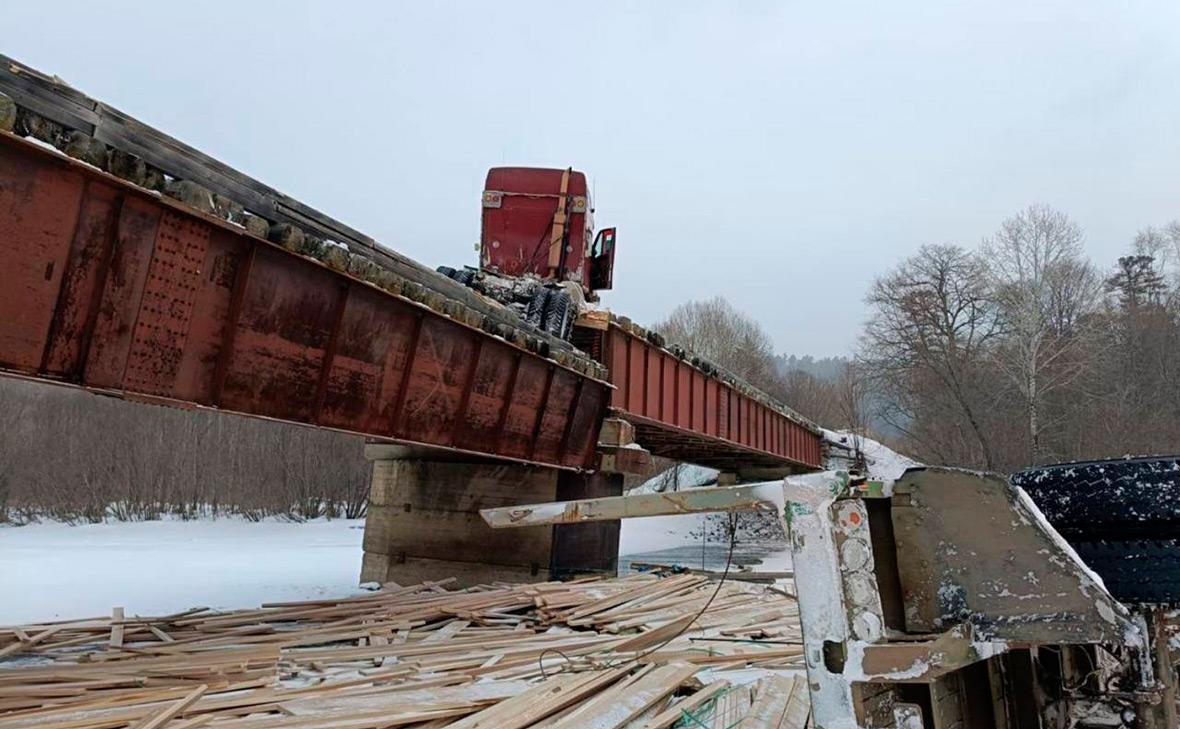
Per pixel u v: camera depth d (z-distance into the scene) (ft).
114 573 53.36
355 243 31.91
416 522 51.88
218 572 55.52
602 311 54.90
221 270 25.34
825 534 9.67
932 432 175.42
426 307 33.99
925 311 195.21
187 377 24.38
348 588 48.39
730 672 25.36
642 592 39.99
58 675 21.27
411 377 34.19
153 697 19.66
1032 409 153.28
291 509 141.59
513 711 19.10
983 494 9.80
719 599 40.45
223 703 19.45
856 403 219.41
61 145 20.15
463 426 37.96
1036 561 9.36
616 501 12.25
